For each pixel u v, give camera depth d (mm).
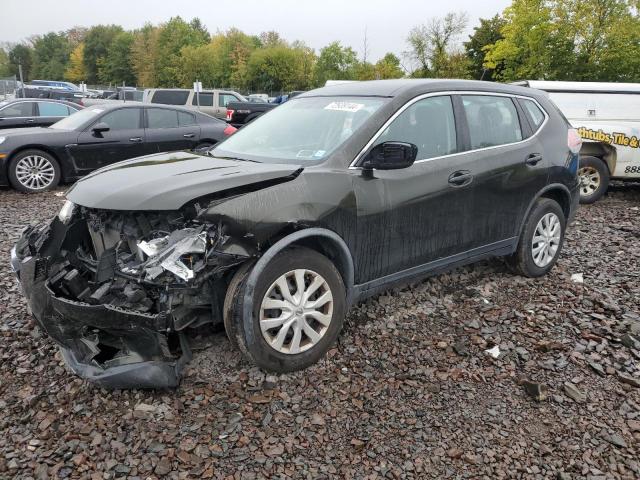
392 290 4520
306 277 3320
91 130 9625
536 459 2672
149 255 2953
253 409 2986
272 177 3186
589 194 8773
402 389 3201
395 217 3660
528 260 4750
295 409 2992
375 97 3936
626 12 24422
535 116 4801
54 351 3539
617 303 4387
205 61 71750
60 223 3641
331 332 3434
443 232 4000
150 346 2994
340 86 4465
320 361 3459
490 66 29250
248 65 68438
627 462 2652
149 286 2930
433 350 3633
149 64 80375
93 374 2980
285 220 3113
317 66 69938
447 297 4453
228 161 3672
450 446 2748
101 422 2861
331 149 3590
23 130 9469
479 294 4520
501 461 2656
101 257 3189
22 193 9242
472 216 4164
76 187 3424
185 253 2867
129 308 2893
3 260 5316
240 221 2982
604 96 8703
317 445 2734
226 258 2955
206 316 3160
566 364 3482
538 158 4605
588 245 6090
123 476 2516
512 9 26734
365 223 3506
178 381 3076
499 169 4285
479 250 4355
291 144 3857
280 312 3209
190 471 2547
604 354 3590
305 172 3322
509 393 3189
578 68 25188
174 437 2758
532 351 3637
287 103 4609
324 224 3293
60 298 2979
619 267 5273
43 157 9281
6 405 3016
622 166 8688
